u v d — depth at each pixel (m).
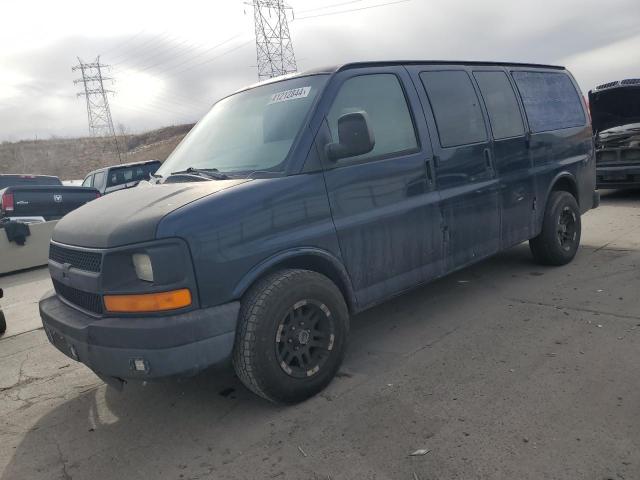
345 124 3.32
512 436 2.71
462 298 4.99
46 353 4.81
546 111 5.52
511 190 4.89
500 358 3.64
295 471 2.63
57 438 3.25
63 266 3.28
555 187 5.73
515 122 5.05
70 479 2.80
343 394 3.34
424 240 4.04
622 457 2.47
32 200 11.05
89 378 4.15
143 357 2.79
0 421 3.54
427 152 4.07
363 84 3.83
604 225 7.75
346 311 3.47
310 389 3.28
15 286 8.56
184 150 4.25
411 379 3.46
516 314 4.45
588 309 4.39
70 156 61.97
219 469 2.73
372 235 3.66
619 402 2.94
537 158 5.27
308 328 3.27
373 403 3.20
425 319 4.55
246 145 3.73
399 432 2.86
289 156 3.35
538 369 3.42
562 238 5.69
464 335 4.11
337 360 3.42
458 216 4.30
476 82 4.74
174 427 3.21
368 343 4.16
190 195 3.12
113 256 2.89
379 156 3.75
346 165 3.55
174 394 3.65
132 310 2.86
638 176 9.34
